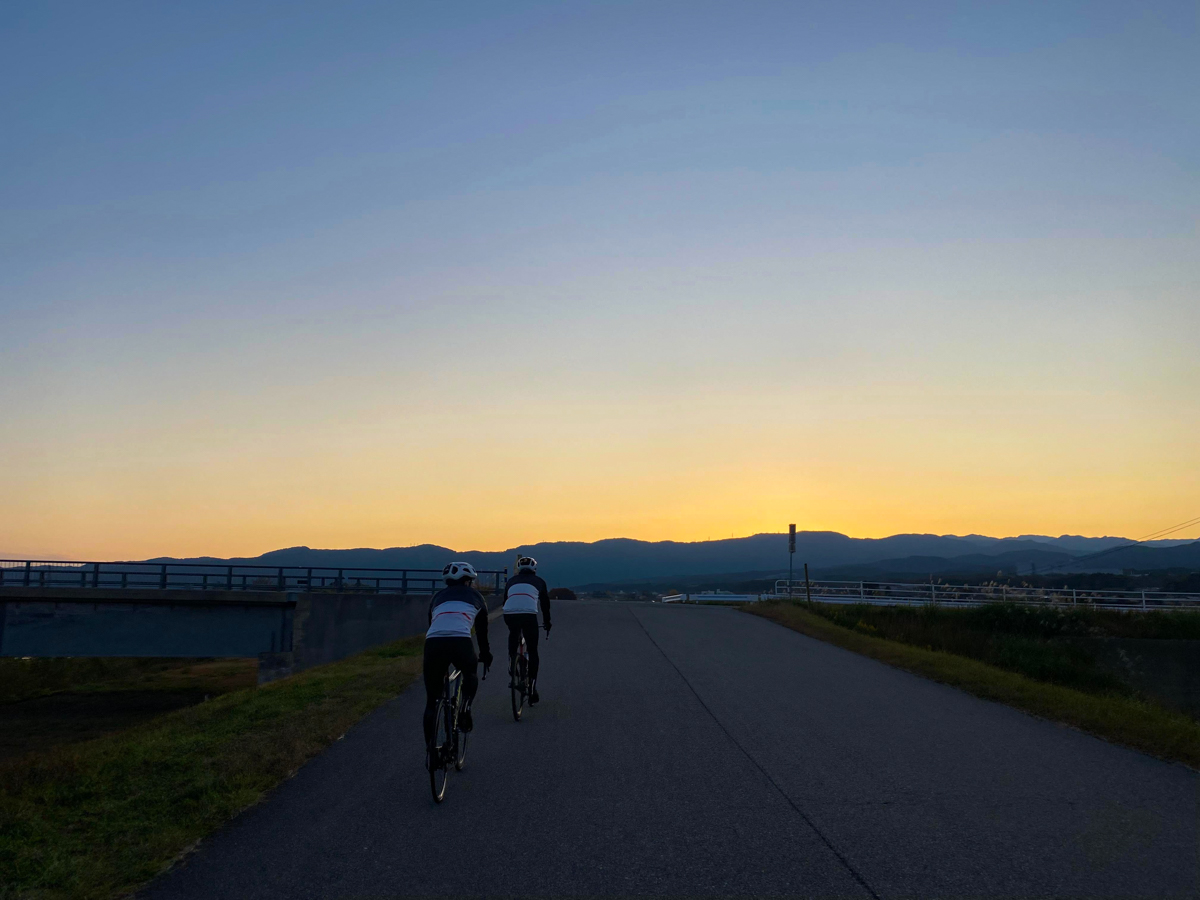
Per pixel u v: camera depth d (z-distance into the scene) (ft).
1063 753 26.40
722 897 15.30
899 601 115.55
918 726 30.53
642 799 21.29
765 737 28.50
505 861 17.10
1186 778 23.44
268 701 36.32
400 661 48.91
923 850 17.67
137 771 24.43
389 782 23.07
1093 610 94.99
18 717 117.60
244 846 18.06
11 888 15.67
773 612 88.99
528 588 32.35
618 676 42.47
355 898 15.31
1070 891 15.56
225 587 122.21
